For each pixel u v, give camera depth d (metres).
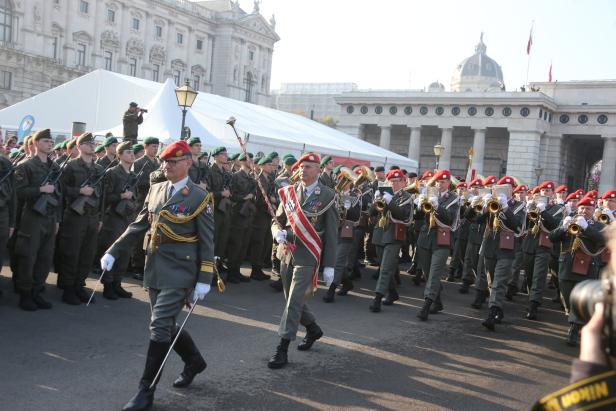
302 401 5.16
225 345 6.63
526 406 5.48
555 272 11.20
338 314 8.77
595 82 60.72
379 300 9.16
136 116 13.91
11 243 7.61
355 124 66.81
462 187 11.93
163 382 5.37
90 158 8.05
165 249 4.95
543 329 8.95
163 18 75.00
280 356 6.06
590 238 8.16
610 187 59.12
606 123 59.47
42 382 5.12
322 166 12.73
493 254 9.03
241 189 10.41
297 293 6.14
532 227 10.63
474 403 5.45
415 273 12.75
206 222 5.02
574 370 1.86
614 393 1.75
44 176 7.26
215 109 22.22
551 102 59.41
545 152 61.50
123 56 69.75
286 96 124.94
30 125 16.52
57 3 61.59
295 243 6.29
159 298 4.87
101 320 7.16
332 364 6.29
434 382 5.98
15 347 5.94
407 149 70.06
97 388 5.10
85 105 19.66
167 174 5.07
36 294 7.46
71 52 63.28
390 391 5.60
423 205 8.72
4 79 55.75
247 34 85.94
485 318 9.43
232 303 8.73
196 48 81.00
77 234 7.69
